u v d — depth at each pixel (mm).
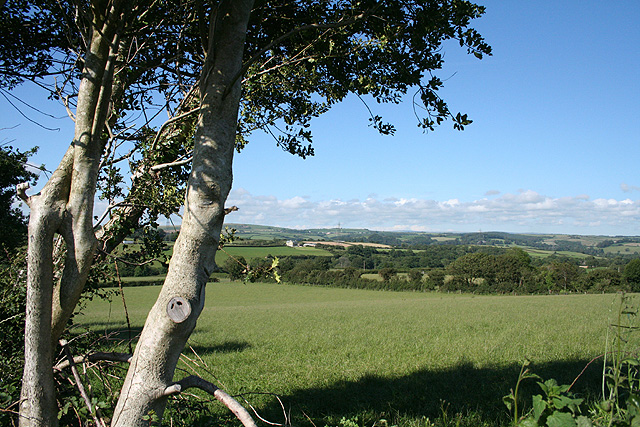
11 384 3832
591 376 9359
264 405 8148
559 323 21750
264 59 5750
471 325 22172
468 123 4457
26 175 15734
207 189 3309
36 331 3146
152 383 3100
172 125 5512
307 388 9578
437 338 17422
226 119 3479
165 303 3143
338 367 12008
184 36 5395
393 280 77250
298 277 84312
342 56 5062
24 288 4348
